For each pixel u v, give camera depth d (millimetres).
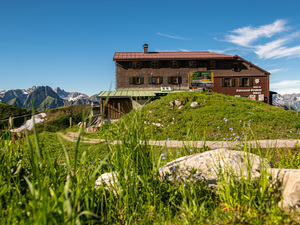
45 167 3279
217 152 3701
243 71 43094
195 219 2707
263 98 42844
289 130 18266
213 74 42688
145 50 47500
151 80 42406
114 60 41906
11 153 3475
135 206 3107
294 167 4426
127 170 3203
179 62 42750
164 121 22562
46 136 3396
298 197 2617
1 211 2512
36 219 1853
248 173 2971
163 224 2709
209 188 3301
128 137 3355
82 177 2922
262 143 13109
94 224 2611
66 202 1852
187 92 31734
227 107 25188
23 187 3145
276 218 2426
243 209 2746
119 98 34719
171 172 3502
